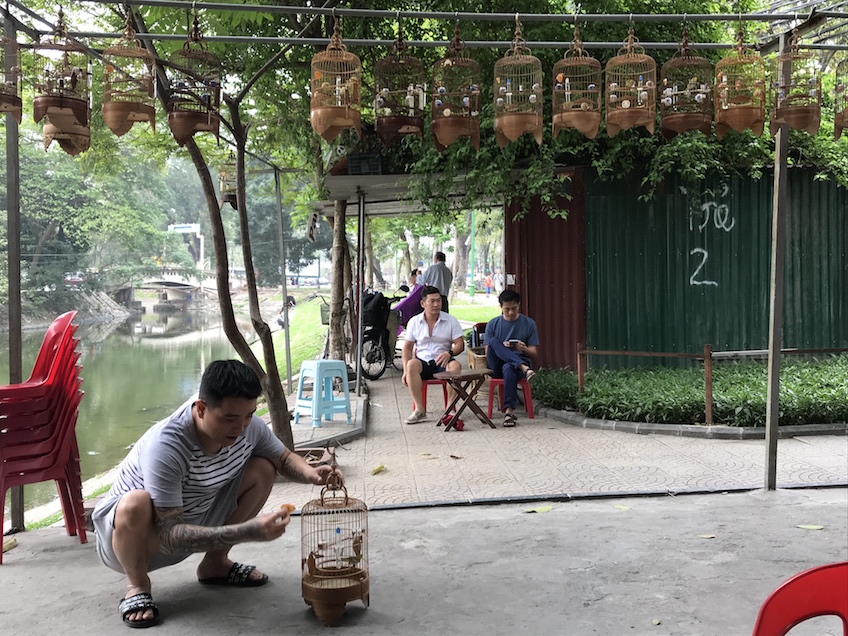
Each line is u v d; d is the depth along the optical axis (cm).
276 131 1195
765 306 924
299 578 362
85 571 377
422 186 864
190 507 318
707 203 906
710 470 559
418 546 401
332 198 1048
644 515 450
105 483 755
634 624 302
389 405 919
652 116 440
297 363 1834
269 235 5862
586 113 429
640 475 550
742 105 432
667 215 903
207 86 430
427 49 847
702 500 485
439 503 483
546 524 436
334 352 1073
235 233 6203
